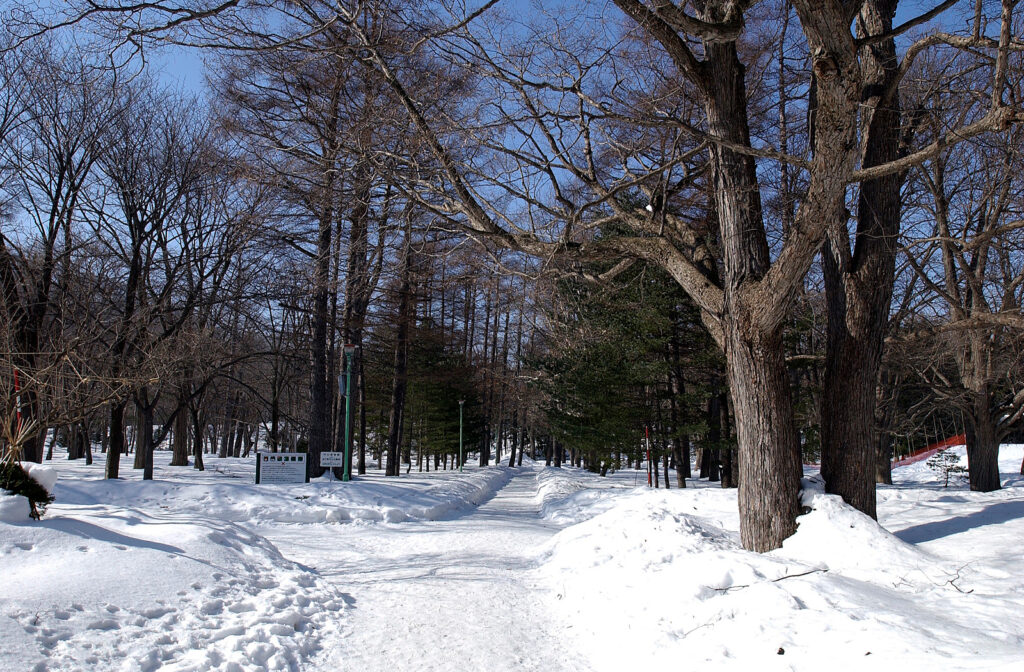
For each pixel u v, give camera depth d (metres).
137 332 15.97
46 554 5.84
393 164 11.02
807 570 6.68
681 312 20.75
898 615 5.09
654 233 9.43
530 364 27.00
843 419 8.49
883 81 9.00
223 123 15.38
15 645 4.16
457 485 21.09
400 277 17.16
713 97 8.62
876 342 8.55
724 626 5.26
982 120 6.28
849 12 7.11
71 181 17.41
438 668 4.93
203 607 5.60
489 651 5.33
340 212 14.56
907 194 14.30
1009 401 17.41
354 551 10.38
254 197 17.44
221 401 45.09
